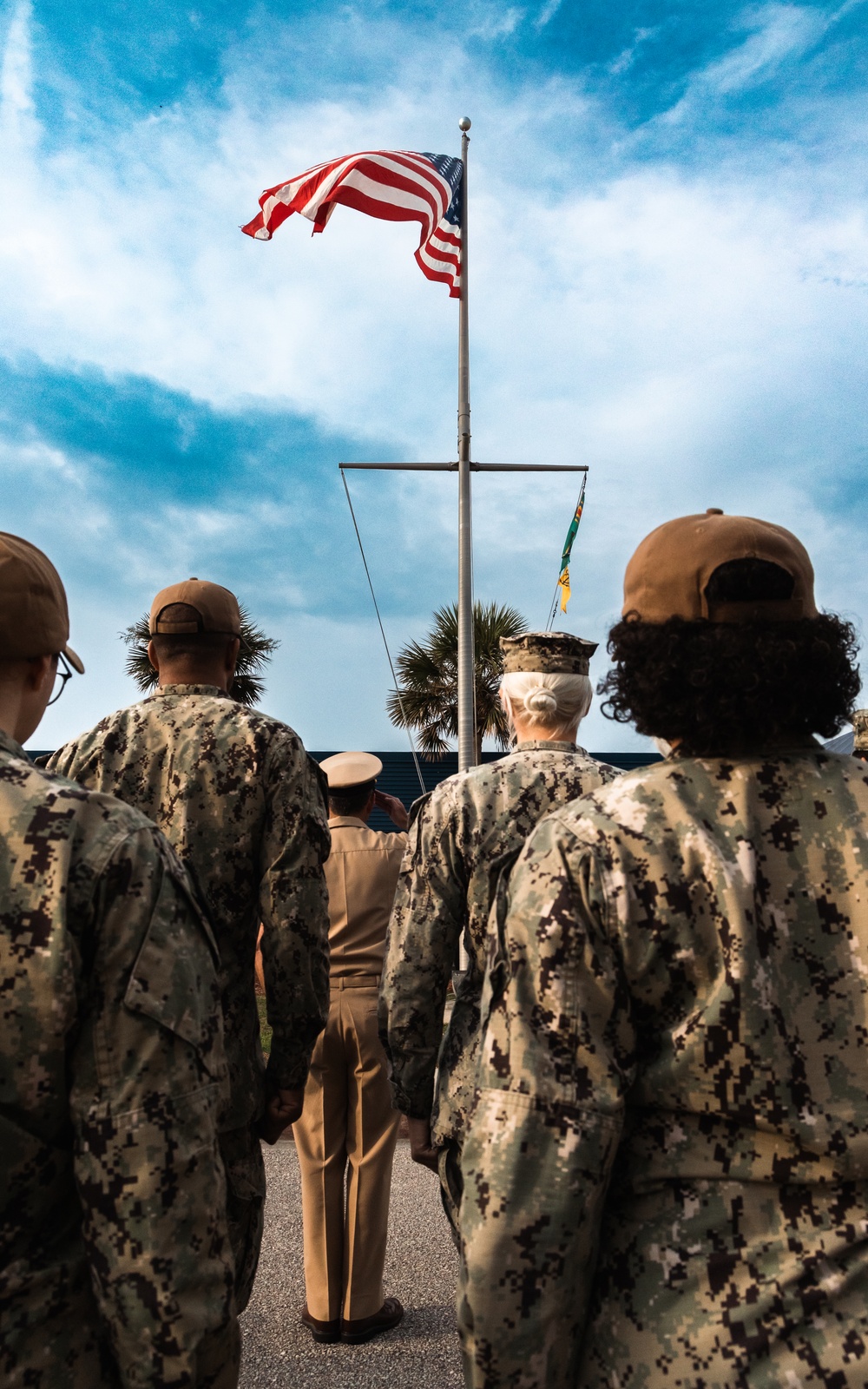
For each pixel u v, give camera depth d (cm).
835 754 116
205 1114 110
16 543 129
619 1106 101
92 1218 102
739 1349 93
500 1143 100
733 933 101
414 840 223
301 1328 296
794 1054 99
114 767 215
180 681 228
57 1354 102
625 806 110
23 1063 102
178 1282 101
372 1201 293
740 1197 99
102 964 107
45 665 131
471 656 936
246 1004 210
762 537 117
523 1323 96
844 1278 94
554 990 104
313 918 209
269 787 213
